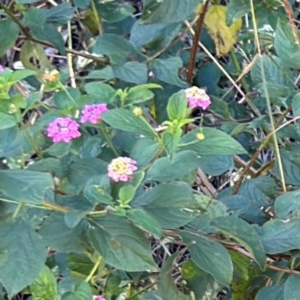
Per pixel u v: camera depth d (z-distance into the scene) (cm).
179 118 51
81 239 52
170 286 58
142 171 53
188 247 55
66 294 52
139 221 49
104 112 56
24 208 51
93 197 50
